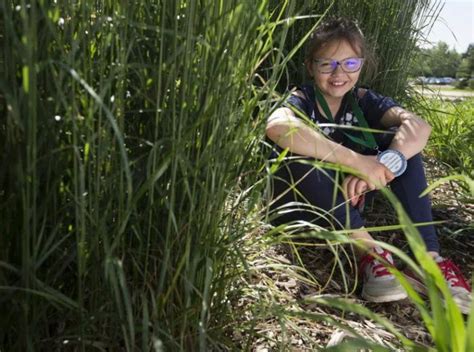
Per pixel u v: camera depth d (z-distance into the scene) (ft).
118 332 3.81
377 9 8.63
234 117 3.94
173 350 3.83
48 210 3.46
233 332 4.45
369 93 6.78
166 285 3.88
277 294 5.18
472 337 3.05
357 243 3.51
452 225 7.63
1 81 2.76
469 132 10.56
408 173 6.10
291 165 5.78
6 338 3.62
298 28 7.97
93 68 3.49
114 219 3.63
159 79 3.42
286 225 4.46
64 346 3.81
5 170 3.17
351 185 5.75
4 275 3.42
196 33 3.62
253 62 3.95
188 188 3.59
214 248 3.98
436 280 3.10
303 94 6.45
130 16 3.38
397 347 4.82
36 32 2.98
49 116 3.20
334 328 4.94
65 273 3.77
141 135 3.86
